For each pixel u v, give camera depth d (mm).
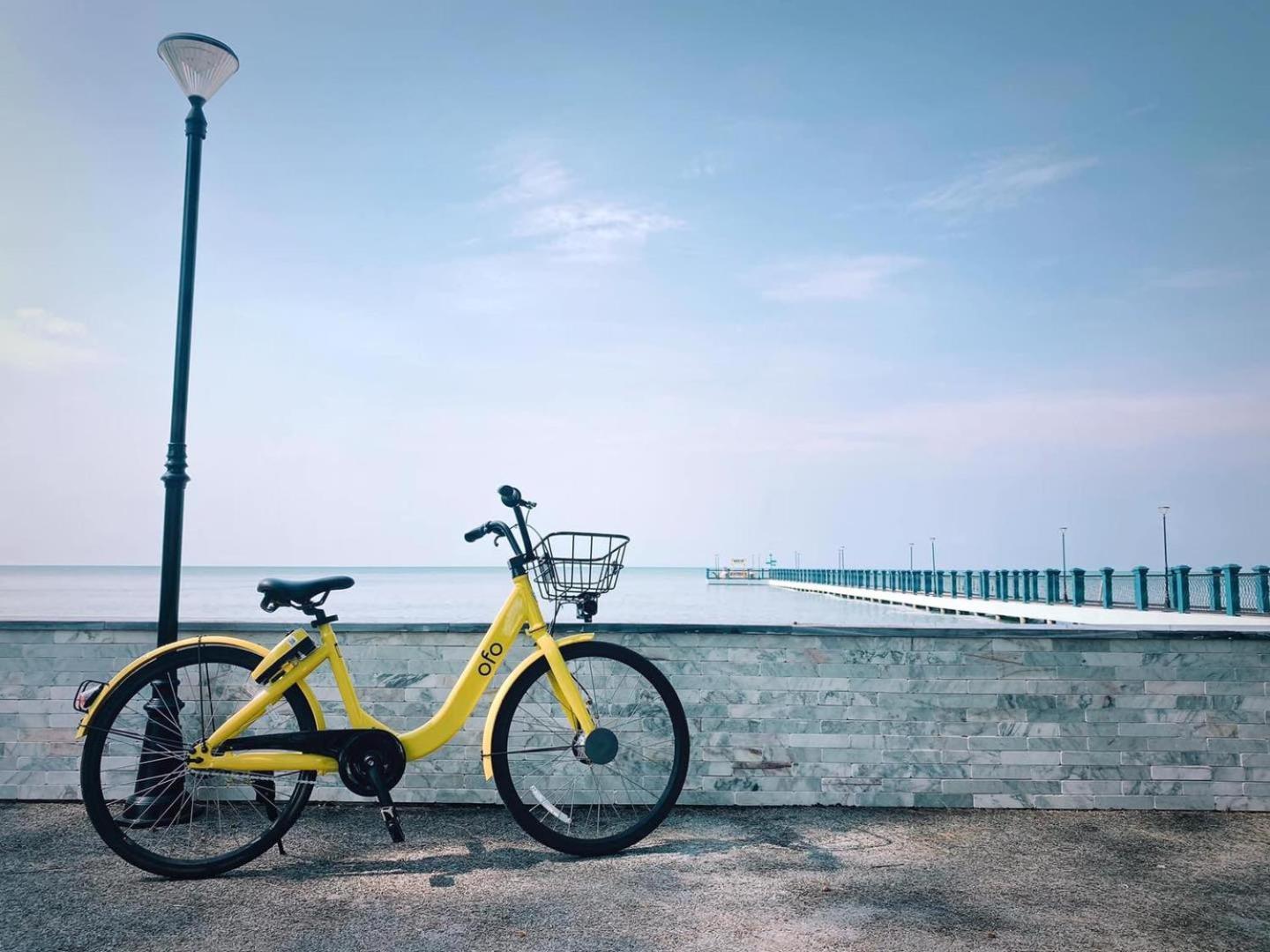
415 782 3914
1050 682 3904
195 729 3902
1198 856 3229
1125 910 2709
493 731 3355
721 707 3936
